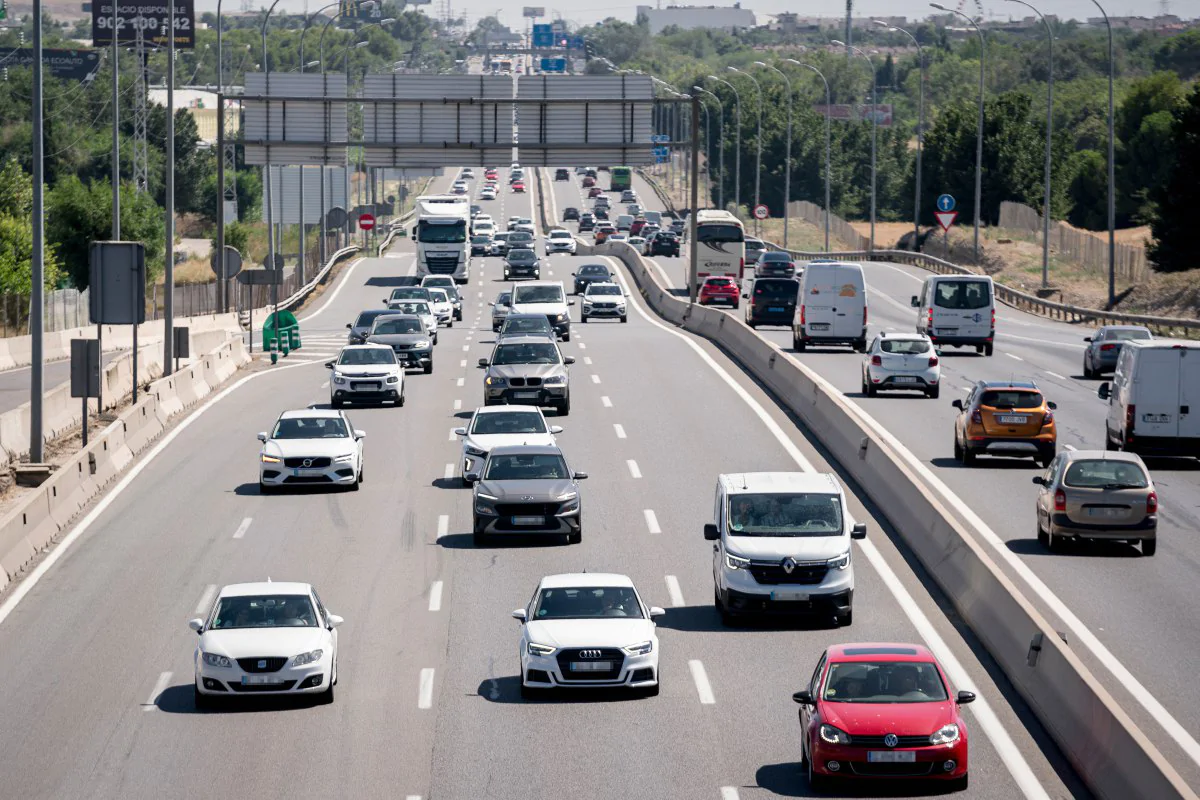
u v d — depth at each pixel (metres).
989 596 47.72
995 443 74.88
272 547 61.38
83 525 65.94
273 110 134.38
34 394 74.50
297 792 35.00
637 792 34.59
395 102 133.75
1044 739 38.34
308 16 179.38
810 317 123.88
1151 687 42.16
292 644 41.94
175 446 85.00
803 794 34.25
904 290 192.75
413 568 57.97
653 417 92.50
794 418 91.00
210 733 39.72
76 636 49.56
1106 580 54.09
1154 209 179.75
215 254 139.00
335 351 136.00
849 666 35.81
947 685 35.38
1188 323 136.25
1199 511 66.06
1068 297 185.75
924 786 34.34
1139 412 75.00
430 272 198.25
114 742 39.06
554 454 63.84
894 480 65.06
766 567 49.38
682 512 67.38
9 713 41.75
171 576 57.12
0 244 144.25
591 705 41.84
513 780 35.62
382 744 38.56
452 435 87.81
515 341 96.56
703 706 41.53
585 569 57.72
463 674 45.00
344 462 72.06
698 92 139.25
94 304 81.81
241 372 118.94
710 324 137.50
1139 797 31.44
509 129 134.50
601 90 134.62
